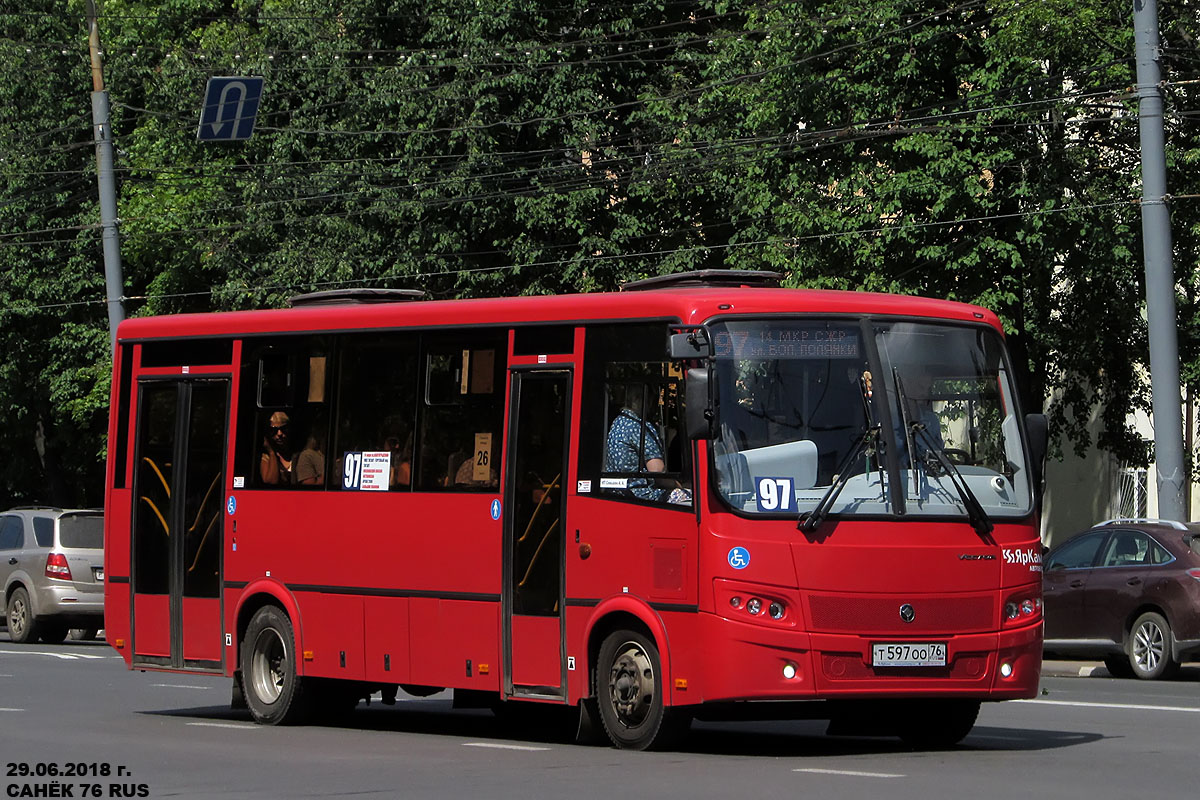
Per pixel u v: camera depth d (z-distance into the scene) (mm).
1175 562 21969
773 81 30812
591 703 13922
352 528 15805
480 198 36406
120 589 18047
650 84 38000
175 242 44000
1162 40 29250
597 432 13773
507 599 14406
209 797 10875
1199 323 31422
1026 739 14383
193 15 47656
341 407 16078
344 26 39625
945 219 29297
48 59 46188
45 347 46812
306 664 16141
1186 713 16719
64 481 50406
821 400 13070
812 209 30000
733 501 12742
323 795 10859
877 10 29500
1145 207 24766
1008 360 13844
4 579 30688
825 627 12625
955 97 30328
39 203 45969
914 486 13062
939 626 12906
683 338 12805
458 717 17656
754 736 15188
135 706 18672
